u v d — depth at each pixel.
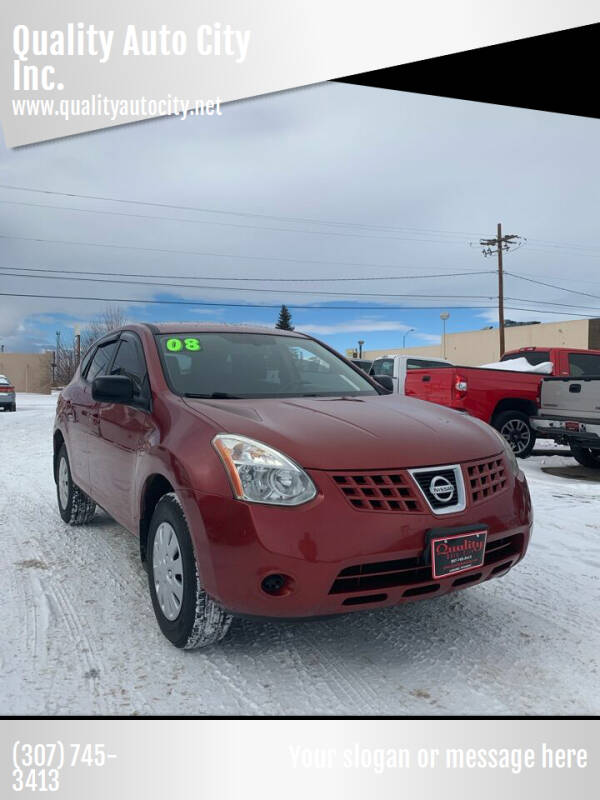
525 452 9.44
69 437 5.00
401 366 12.38
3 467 8.65
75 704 2.55
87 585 3.83
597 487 7.00
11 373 56.97
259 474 2.61
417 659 2.93
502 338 32.97
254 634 3.19
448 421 3.25
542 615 3.41
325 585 2.51
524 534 3.02
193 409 3.13
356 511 2.57
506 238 33.16
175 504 2.92
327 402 3.41
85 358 5.38
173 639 2.96
